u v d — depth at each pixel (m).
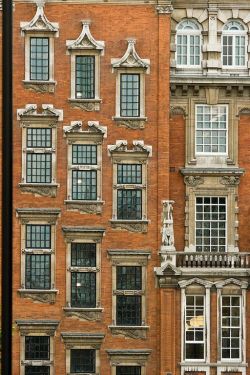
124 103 52.72
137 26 52.50
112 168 52.44
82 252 52.31
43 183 52.19
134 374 52.34
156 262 52.16
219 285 51.47
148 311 52.09
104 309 52.19
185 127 54.00
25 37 52.47
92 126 52.34
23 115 52.16
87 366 52.25
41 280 52.22
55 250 52.06
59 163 52.41
